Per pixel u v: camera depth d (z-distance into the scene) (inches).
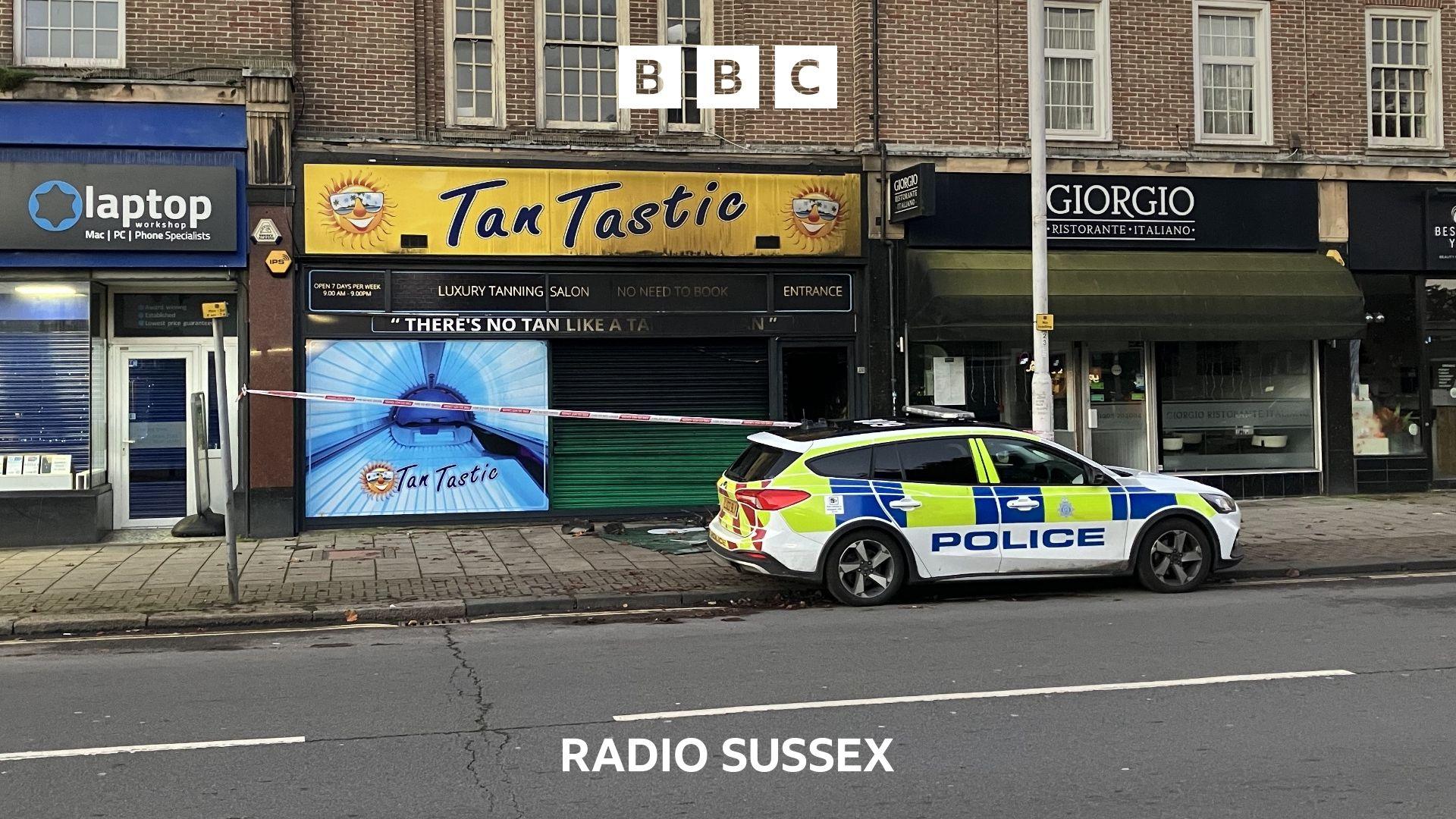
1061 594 402.9
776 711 249.8
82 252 506.6
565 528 546.6
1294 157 639.1
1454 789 197.9
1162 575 400.5
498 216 552.4
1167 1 636.7
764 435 407.2
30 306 509.7
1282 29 649.6
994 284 583.2
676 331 574.6
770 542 375.6
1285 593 399.2
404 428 551.5
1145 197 625.0
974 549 385.1
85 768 214.4
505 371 562.9
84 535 507.8
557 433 569.9
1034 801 193.5
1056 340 602.2
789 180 583.2
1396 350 658.2
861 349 593.9
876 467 384.8
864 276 593.6
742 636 334.3
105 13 521.7
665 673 287.3
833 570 378.3
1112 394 634.2
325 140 534.0
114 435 549.0
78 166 506.0
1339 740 225.8
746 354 590.6
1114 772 207.8
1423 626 338.0
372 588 402.0
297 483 532.4
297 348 535.5
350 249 535.5
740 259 578.9
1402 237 653.3
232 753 223.5
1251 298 607.5
